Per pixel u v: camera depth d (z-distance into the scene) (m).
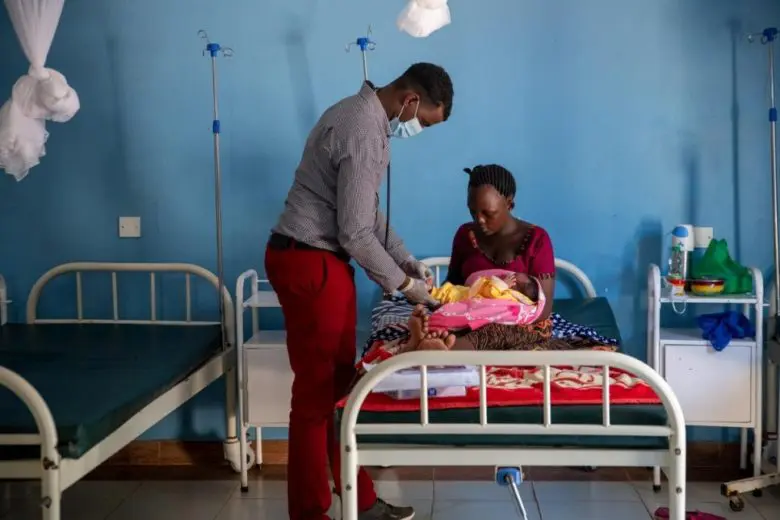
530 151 3.11
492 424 1.92
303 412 2.29
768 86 3.02
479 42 3.08
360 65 3.12
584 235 3.14
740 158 3.05
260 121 3.17
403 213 3.18
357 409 1.88
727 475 3.06
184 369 2.59
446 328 2.24
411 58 3.10
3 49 3.20
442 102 2.25
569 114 3.09
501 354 1.83
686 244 2.97
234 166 3.20
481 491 2.96
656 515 2.69
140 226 3.25
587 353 1.83
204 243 3.24
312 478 2.29
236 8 3.13
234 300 3.25
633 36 3.04
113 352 2.72
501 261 2.57
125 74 3.19
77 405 2.08
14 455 1.90
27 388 1.83
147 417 2.32
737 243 3.09
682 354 2.86
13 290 3.32
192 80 3.18
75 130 3.23
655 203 3.10
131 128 3.21
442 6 2.51
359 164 2.13
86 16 3.18
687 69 3.04
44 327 3.13
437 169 3.14
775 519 2.70
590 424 1.93
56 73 2.58
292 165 3.18
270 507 2.87
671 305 3.13
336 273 2.26
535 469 3.14
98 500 2.95
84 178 3.25
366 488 2.48
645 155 3.09
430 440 1.95
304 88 3.14
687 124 3.06
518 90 3.09
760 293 2.80
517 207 3.15
